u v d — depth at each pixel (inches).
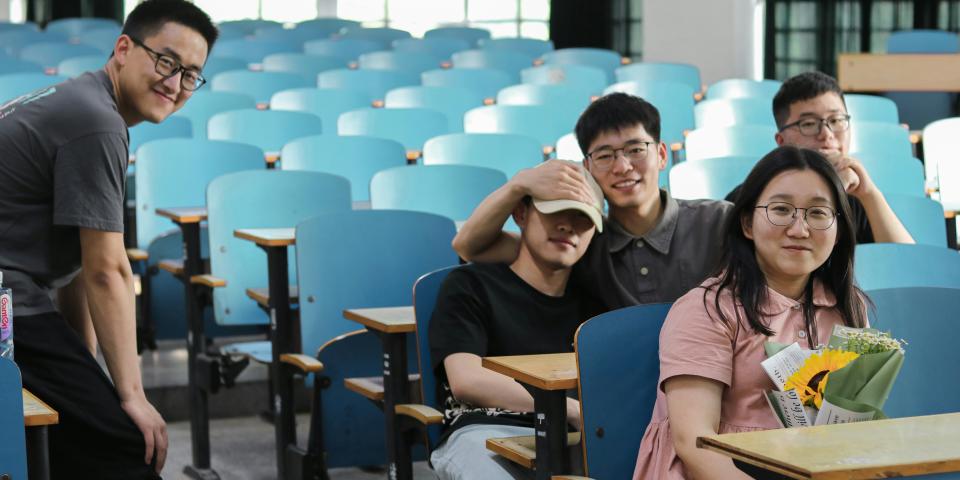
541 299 109.7
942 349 96.7
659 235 114.6
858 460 63.5
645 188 113.7
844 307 91.8
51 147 98.5
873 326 95.9
